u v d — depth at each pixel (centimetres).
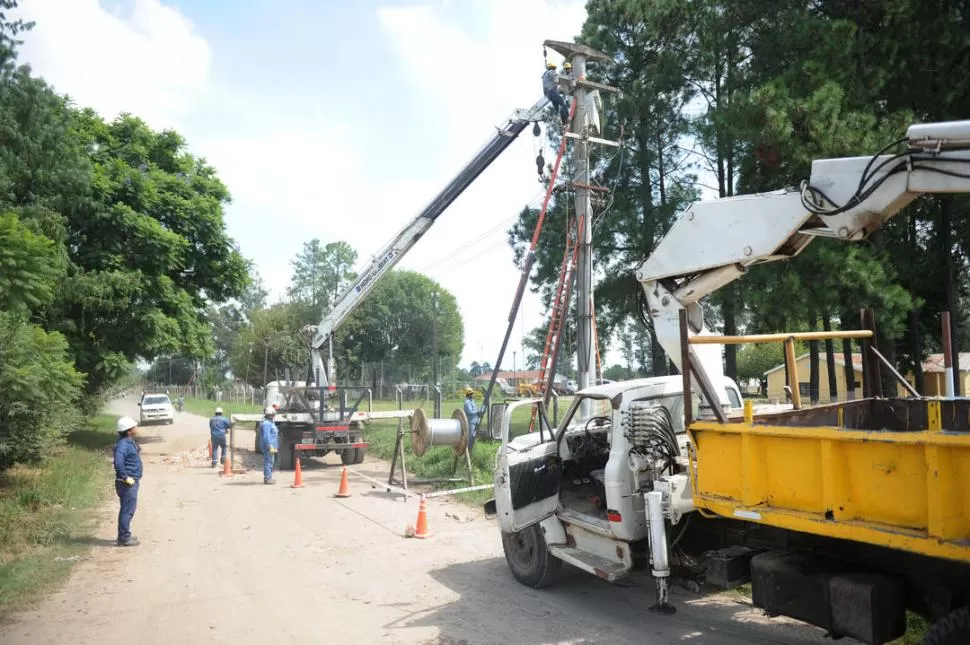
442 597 711
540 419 764
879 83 1463
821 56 1473
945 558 354
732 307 1666
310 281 7162
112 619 649
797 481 435
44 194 1723
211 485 1523
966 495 348
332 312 2019
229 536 1012
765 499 458
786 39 1623
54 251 1256
